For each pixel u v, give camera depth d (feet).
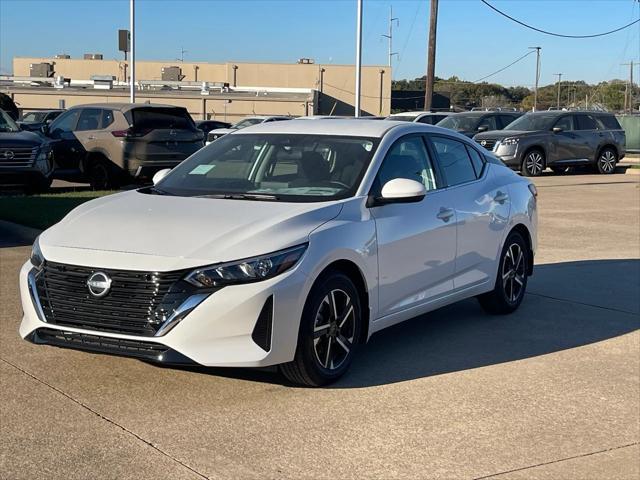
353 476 12.98
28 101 171.63
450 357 19.54
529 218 24.47
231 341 15.11
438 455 13.87
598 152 78.48
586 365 19.10
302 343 16.02
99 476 12.73
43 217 36.52
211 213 16.85
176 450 13.75
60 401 15.89
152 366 18.06
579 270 30.81
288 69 222.89
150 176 52.39
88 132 53.36
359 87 71.20
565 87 348.38
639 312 24.38
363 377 17.85
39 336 16.34
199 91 180.86
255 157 20.01
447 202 20.74
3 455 13.42
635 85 302.45
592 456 14.02
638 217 45.98
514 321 23.22
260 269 15.21
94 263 15.51
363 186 18.34
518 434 14.88
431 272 19.99
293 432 14.65
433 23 92.63
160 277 15.07
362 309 17.87
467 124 81.30
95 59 238.68
